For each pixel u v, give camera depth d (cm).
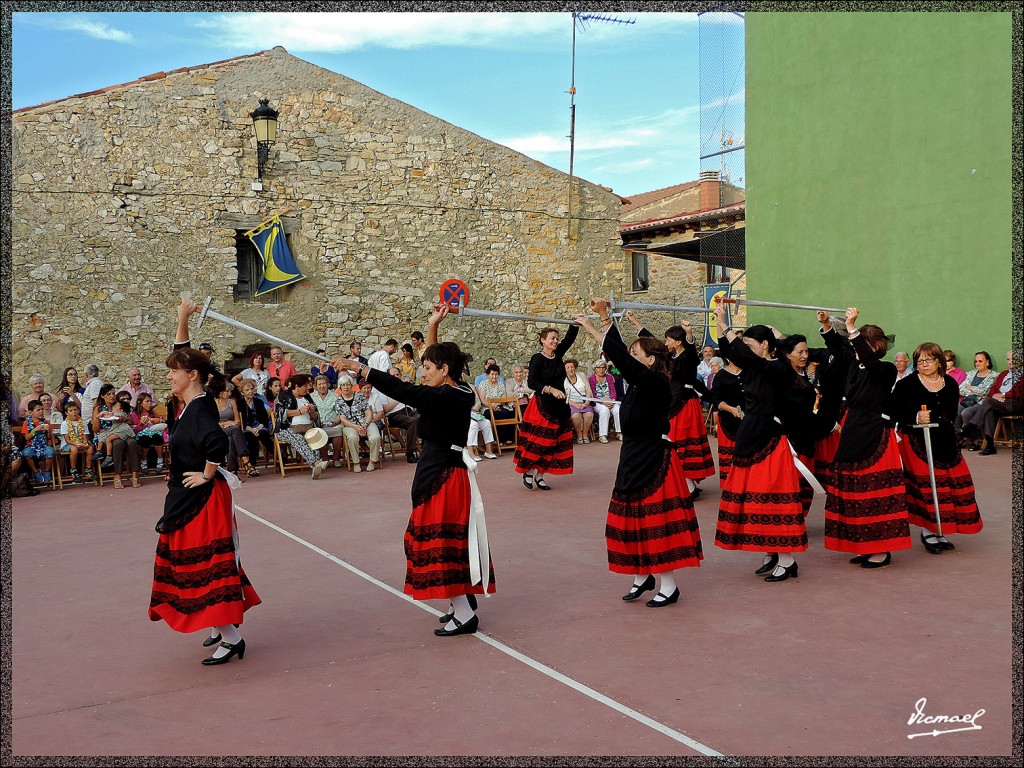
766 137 1520
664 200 2556
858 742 353
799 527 575
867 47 1301
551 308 1877
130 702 425
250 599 486
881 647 459
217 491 470
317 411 1170
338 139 1702
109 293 1538
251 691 434
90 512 939
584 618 529
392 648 489
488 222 1820
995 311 1124
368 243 1727
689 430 879
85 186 1520
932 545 645
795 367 598
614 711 393
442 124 1777
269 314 1653
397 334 1752
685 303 2248
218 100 1609
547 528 787
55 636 532
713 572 624
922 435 645
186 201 1588
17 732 392
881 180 1293
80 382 1516
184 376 472
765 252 1537
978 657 439
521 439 983
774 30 1484
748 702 396
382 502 936
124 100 1545
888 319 1294
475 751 357
